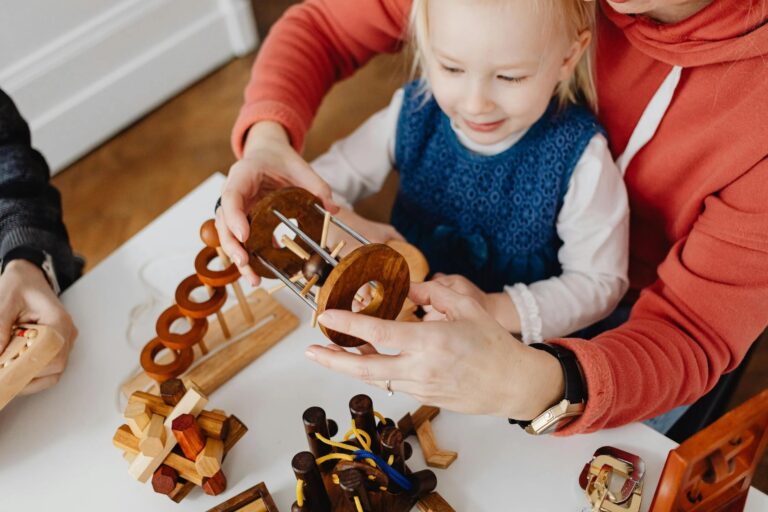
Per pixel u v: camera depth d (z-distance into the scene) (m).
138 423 0.71
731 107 0.76
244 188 0.81
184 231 0.96
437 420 0.75
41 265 0.89
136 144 2.17
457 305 0.65
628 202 0.94
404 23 1.02
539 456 0.71
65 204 2.02
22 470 0.74
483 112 0.84
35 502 0.72
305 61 1.06
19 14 1.87
